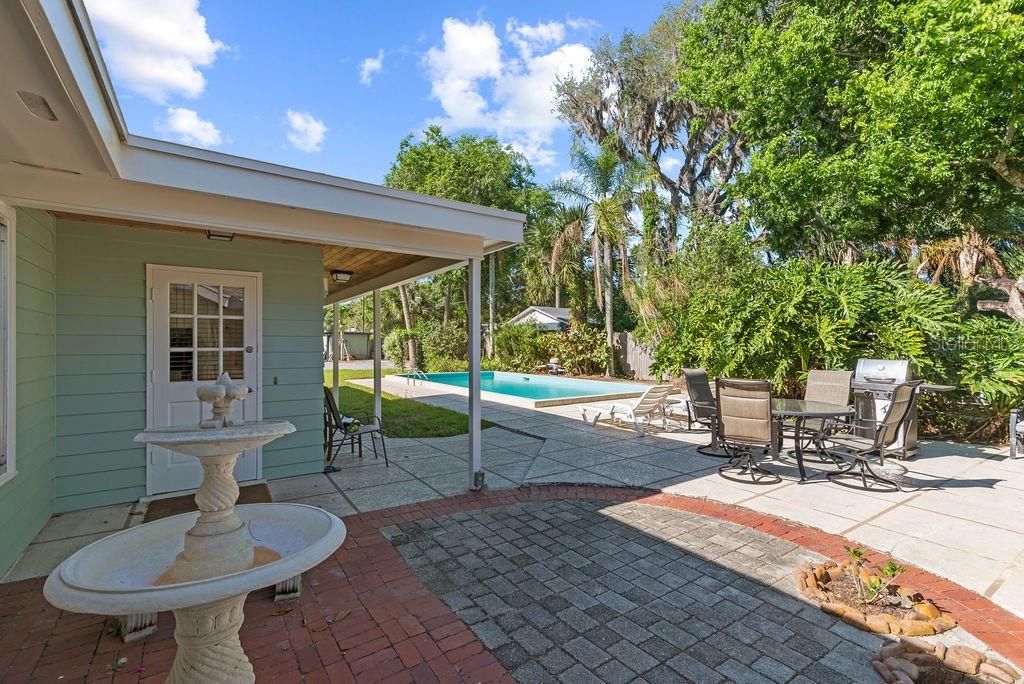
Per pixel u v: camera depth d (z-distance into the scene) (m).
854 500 4.46
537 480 5.04
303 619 2.59
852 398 6.44
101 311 4.27
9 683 2.09
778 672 2.19
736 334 7.79
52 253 3.97
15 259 3.12
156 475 4.51
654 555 3.37
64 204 2.91
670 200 21.19
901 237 11.56
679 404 8.27
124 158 2.87
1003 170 8.08
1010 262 11.56
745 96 11.95
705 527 3.86
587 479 5.09
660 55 19.14
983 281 11.72
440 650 2.35
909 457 5.97
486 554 3.38
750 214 12.90
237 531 1.62
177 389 4.60
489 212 4.44
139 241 4.43
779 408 5.19
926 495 4.57
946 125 7.67
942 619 2.55
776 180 11.05
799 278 7.60
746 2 12.30
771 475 5.18
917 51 7.00
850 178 9.79
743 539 3.63
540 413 9.55
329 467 5.50
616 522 3.97
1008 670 2.17
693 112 20.06
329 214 3.75
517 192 23.06
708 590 2.90
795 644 2.40
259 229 3.53
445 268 5.70
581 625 2.55
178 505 4.31
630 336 17.20
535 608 2.71
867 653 2.33
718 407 5.20
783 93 11.08
